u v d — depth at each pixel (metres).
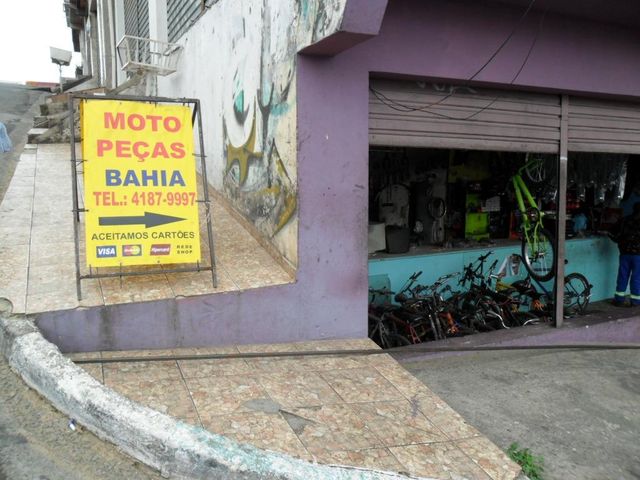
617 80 6.08
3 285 4.01
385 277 6.74
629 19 5.75
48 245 4.84
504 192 8.19
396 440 3.29
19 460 2.71
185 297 4.07
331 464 2.91
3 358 3.60
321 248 4.62
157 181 4.13
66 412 3.08
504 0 5.11
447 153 8.00
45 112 10.87
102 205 3.98
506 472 3.11
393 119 5.06
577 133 6.25
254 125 5.52
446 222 8.02
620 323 6.78
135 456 2.81
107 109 3.99
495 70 5.25
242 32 5.82
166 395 3.42
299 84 4.42
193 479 2.68
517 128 5.79
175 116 4.17
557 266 6.32
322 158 4.56
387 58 4.73
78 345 3.76
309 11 4.12
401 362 5.31
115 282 4.21
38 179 7.11
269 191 5.12
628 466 3.80
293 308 4.54
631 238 8.02
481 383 5.01
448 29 4.97
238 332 4.32
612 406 4.73
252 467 2.66
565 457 3.83
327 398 3.69
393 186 8.00
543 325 6.43
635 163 9.23
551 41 5.55
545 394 4.87
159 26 9.66
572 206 8.97
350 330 4.82
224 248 5.23
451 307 6.38
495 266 7.68
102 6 15.72
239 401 3.47
